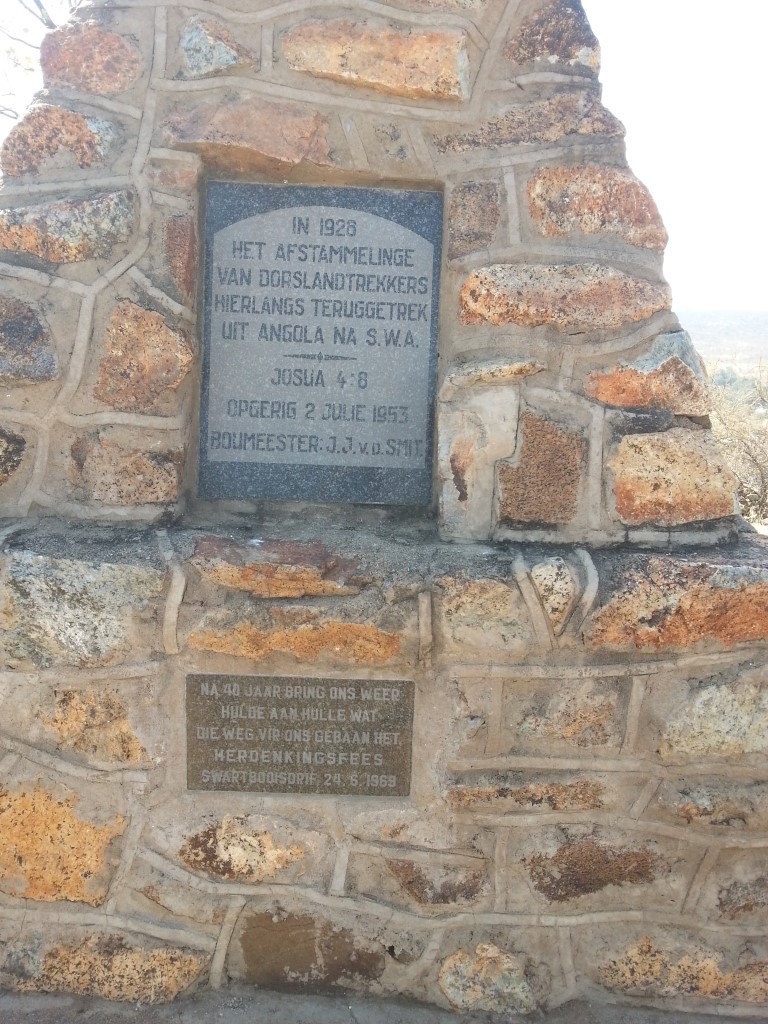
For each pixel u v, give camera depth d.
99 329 2.40
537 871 2.29
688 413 2.41
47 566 2.20
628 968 2.31
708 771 2.28
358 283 2.57
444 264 2.53
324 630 2.22
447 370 2.46
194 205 2.45
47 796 2.26
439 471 2.47
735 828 2.27
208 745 2.29
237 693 2.28
